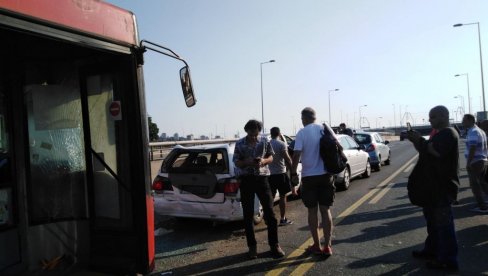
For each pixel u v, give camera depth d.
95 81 3.97
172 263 5.58
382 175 14.60
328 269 5.07
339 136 12.42
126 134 3.81
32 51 3.85
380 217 7.84
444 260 4.86
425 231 6.70
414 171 5.02
